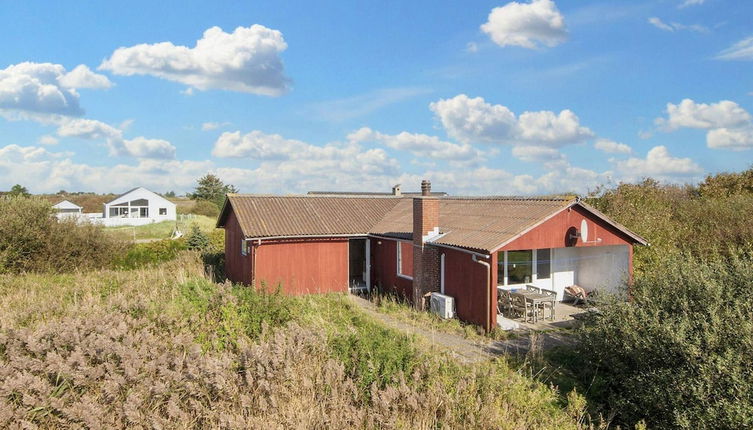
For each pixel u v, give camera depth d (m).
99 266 23.50
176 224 51.16
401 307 16.72
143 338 8.29
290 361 7.76
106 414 6.44
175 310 10.47
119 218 56.94
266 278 18.27
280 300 11.84
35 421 6.39
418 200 16.48
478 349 11.86
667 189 27.70
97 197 81.38
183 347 8.47
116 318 9.12
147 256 25.83
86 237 23.64
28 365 7.23
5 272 20.28
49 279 18.41
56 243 22.31
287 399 7.14
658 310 8.70
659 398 7.74
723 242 17.19
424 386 7.73
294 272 18.88
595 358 9.89
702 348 7.71
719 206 20.08
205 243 28.05
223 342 9.41
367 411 7.06
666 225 18.00
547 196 17.23
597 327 9.72
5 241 20.77
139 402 6.45
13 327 9.24
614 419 8.36
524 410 7.69
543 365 10.44
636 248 17.17
